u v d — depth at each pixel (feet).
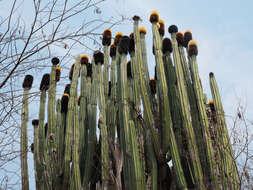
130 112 15.43
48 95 16.90
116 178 14.65
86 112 17.97
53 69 17.30
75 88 17.25
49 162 15.85
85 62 18.69
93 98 17.54
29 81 16.78
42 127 16.70
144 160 14.58
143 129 15.31
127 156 13.97
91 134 16.51
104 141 15.83
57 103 18.80
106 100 17.81
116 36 19.42
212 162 14.07
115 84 18.16
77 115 16.61
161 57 15.96
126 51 16.30
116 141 16.63
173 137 14.24
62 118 17.90
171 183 14.69
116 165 15.16
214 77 16.87
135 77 16.19
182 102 15.07
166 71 17.01
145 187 13.42
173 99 16.06
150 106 15.51
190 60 16.98
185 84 16.84
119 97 15.65
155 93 17.61
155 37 16.52
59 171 15.84
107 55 18.67
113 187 14.71
